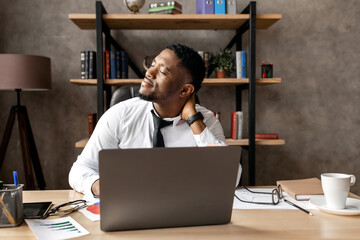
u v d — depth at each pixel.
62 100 2.71
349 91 2.82
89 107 2.72
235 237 0.74
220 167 0.77
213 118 1.58
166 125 1.38
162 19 2.25
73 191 1.16
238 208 0.95
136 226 0.77
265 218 0.87
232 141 2.33
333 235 0.75
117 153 0.70
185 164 0.75
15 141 2.69
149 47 2.72
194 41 2.73
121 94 1.87
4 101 2.69
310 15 2.78
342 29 2.80
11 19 2.66
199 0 2.40
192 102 1.38
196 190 0.77
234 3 2.31
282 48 2.77
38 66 2.26
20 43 2.67
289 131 2.81
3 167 2.70
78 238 0.72
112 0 2.67
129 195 0.74
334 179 0.89
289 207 0.96
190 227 0.80
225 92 2.75
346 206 0.94
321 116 2.82
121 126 1.39
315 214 0.90
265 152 2.81
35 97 2.69
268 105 2.79
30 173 2.41
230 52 2.48
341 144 2.84
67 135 2.71
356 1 2.80
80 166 1.21
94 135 1.38
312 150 2.82
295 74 2.79
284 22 2.76
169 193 0.76
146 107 1.44
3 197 0.79
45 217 0.87
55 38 2.68
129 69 2.71
